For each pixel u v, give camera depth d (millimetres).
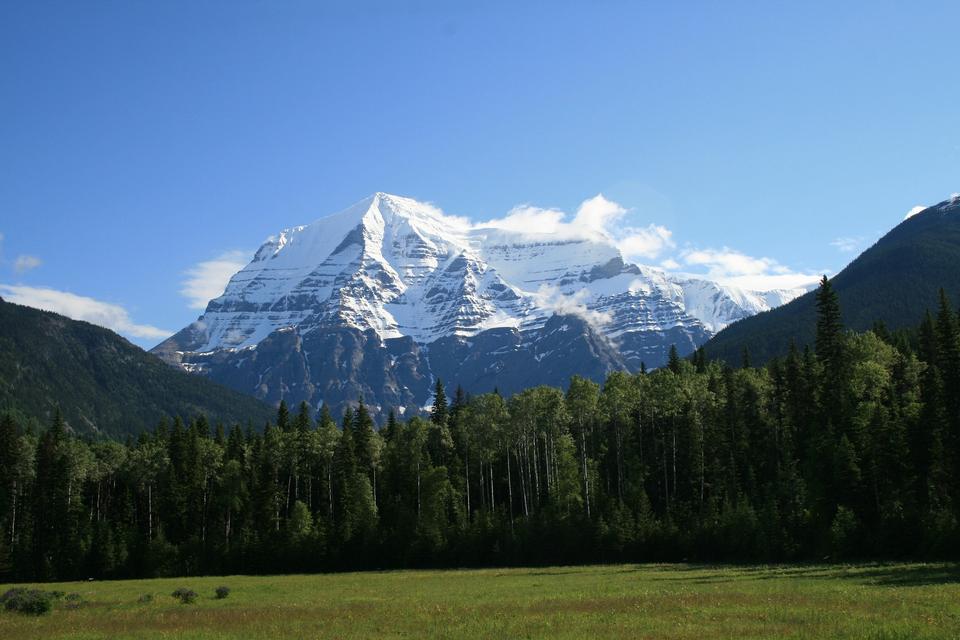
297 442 163625
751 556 108812
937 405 108938
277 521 150875
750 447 143500
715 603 57406
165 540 143500
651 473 149125
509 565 124875
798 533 107062
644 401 151125
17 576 136500
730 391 148750
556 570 107875
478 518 133625
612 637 44812
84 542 140250
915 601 53062
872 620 46688
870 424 112875
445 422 176125
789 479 113688
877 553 95438
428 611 60219
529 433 155000
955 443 100938
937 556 88438
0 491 152250
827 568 85562
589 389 146000
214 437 193375
